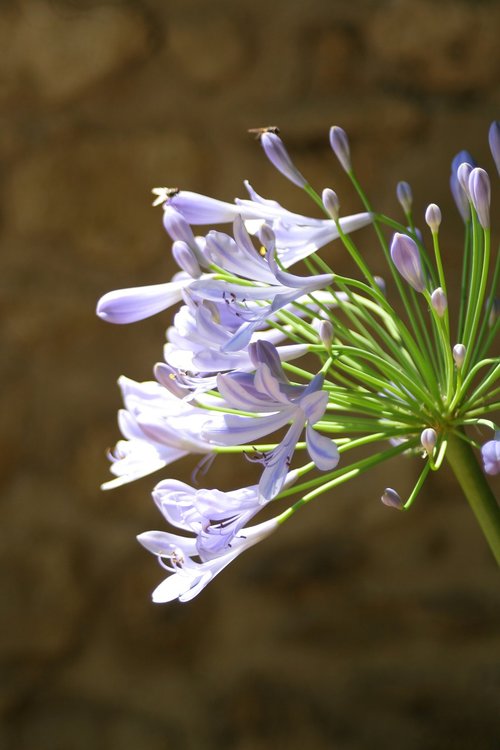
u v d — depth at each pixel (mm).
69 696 1526
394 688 1468
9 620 1521
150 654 1510
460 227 1446
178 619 1506
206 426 851
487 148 1459
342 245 1457
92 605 1514
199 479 1483
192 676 1505
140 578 1509
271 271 854
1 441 1513
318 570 1477
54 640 1517
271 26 1479
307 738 1477
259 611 1494
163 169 1485
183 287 865
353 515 1470
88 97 1491
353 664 1478
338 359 886
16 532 1521
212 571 860
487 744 1441
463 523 1453
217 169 1485
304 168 1474
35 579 1518
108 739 1509
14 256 1509
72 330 1504
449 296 1439
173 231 866
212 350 848
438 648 1460
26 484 1521
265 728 1486
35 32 1475
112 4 1473
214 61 1479
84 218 1497
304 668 1487
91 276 1501
